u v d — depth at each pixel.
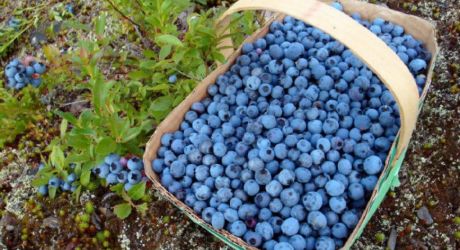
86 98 0.40
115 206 0.33
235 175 0.28
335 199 0.26
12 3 0.49
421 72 0.32
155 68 0.36
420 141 0.36
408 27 0.34
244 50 0.34
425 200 0.34
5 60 0.46
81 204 0.36
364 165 0.27
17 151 0.39
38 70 0.38
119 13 0.37
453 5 0.42
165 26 0.33
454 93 0.37
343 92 0.31
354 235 0.24
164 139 0.30
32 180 0.36
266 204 0.27
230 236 0.25
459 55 0.39
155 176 0.30
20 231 0.35
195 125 0.31
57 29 0.46
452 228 0.33
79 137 0.32
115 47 0.42
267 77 0.31
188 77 0.37
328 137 0.29
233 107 0.32
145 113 0.35
